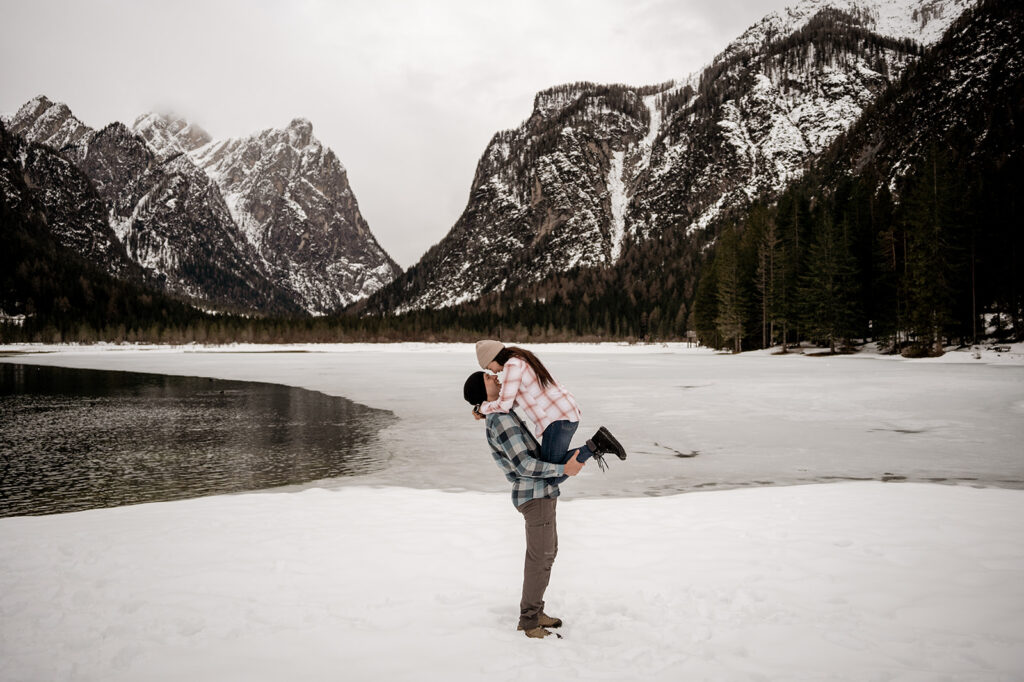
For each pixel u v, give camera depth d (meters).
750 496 7.65
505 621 3.67
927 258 44.56
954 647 3.14
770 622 3.53
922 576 4.28
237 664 3.08
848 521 6.02
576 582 4.38
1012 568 4.40
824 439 13.76
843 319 54.34
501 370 3.74
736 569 4.55
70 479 11.22
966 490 7.79
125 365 59.41
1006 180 50.72
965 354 41.88
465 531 6.00
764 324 67.00
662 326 139.75
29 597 4.15
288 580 4.48
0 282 165.25
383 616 3.75
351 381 34.91
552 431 3.62
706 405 20.20
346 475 11.06
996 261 45.47
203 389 31.86
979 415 16.42
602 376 34.38
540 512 3.49
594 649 3.22
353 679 2.90
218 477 11.20
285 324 157.62
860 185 67.88
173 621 3.68
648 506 7.18
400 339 158.88
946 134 123.00
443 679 2.87
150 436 16.44
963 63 145.50
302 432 16.67
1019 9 142.38
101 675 2.97
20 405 25.08
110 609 3.91
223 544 5.53
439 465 11.82
